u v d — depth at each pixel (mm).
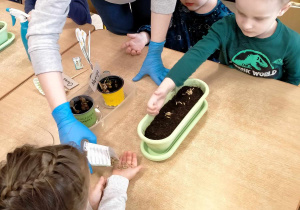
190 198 739
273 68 1048
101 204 713
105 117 938
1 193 445
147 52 1226
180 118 893
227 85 1021
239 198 724
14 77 1161
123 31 1500
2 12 1564
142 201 746
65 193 463
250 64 1056
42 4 862
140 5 1439
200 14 1345
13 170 472
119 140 902
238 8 846
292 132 850
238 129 878
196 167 802
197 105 882
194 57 977
